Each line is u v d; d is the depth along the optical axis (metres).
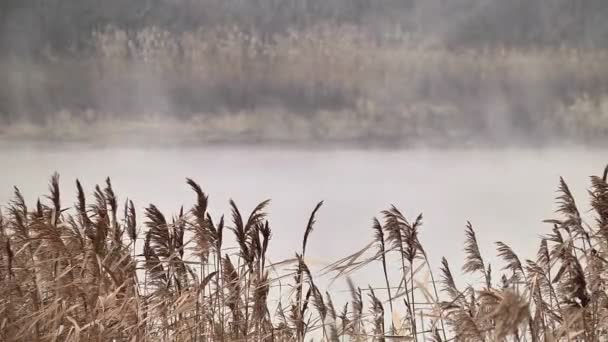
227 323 6.00
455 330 5.54
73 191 11.00
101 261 5.60
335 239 10.25
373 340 6.08
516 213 10.54
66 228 6.01
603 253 5.57
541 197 10.80
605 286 5.76
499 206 10.71
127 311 5.60
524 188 11.03
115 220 6.14
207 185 11.07
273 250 10.04
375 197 10.92
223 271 5.88
